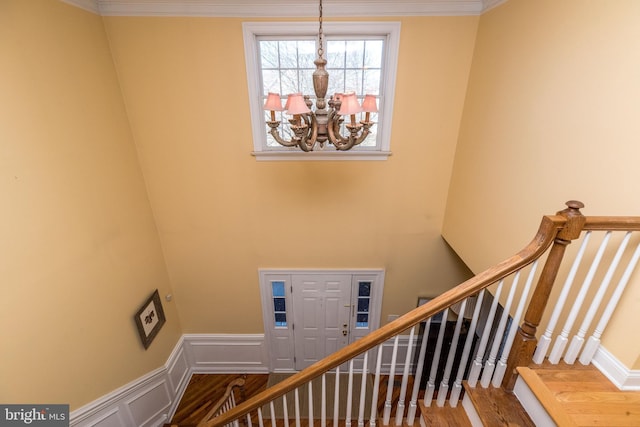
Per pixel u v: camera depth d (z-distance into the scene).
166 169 3.12
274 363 4.27
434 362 1.56
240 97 2.83
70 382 2.13
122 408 2.69
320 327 4.07
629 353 1.34
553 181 1.79
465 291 1.34
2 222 1.69
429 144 3.07
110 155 2.62
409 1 2.53
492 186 2.45
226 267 3.65
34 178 1.89
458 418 1.62
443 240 3.54
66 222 2.13
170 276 3.66
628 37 1.32
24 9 1.84
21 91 1.82
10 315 1.72
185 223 3.38
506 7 2.22
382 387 3.92
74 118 2.22
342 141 1.83
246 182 3.20
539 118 1.91
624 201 1.37
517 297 2.19
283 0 2.50
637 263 1.30
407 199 3.32
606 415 1.27
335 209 3.36
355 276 3.74
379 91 2.99
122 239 2.77
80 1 2.27
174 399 3.65
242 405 1.71
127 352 2.79
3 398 1.69
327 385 3.97
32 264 1.86
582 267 1.58
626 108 1.34
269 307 3.90
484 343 1.49
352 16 2.60
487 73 2.49
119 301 2.70
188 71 2.73
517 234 2.14
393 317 3.99
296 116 1.69
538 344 1.49
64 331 2.09
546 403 1.28
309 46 2.82
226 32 2.61
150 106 2.85
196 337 4.02
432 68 2.77
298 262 3.65
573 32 1.63
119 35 2.59
